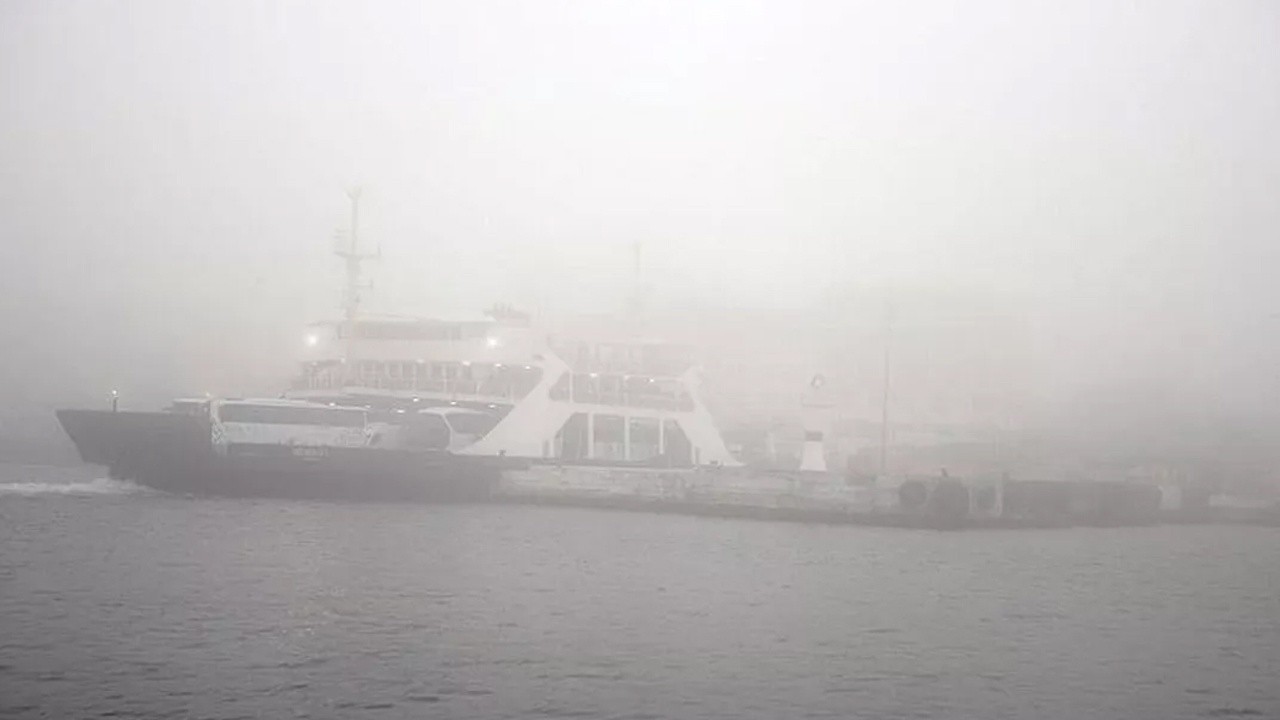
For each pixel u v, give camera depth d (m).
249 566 43.25
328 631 33.31
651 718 26.25
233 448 63.38
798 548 56.94
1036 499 76.00
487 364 76.50
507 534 56.34
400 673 29.14
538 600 39.09
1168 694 30.28
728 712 26.94
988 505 73.44
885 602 41.84
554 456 76.44
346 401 75.25
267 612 35.47
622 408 79.62
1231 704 29.58
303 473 64.62
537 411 75.31
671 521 67.69
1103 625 39.50
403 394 75.31
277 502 64.06
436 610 36.72
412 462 67.75
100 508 59.41
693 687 28.88
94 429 66.25
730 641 34.06
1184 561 59.06
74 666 28.84
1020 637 36.62
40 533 50.25
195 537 50.06
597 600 39.53
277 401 67.31
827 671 31.02
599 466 75.88
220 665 29.33
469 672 29.45
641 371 84.06
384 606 37.03
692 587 43.16
